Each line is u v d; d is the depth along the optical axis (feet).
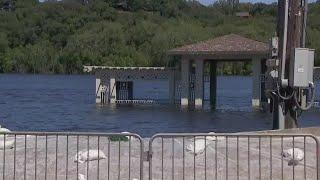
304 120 197.67
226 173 44.88
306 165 48.16
